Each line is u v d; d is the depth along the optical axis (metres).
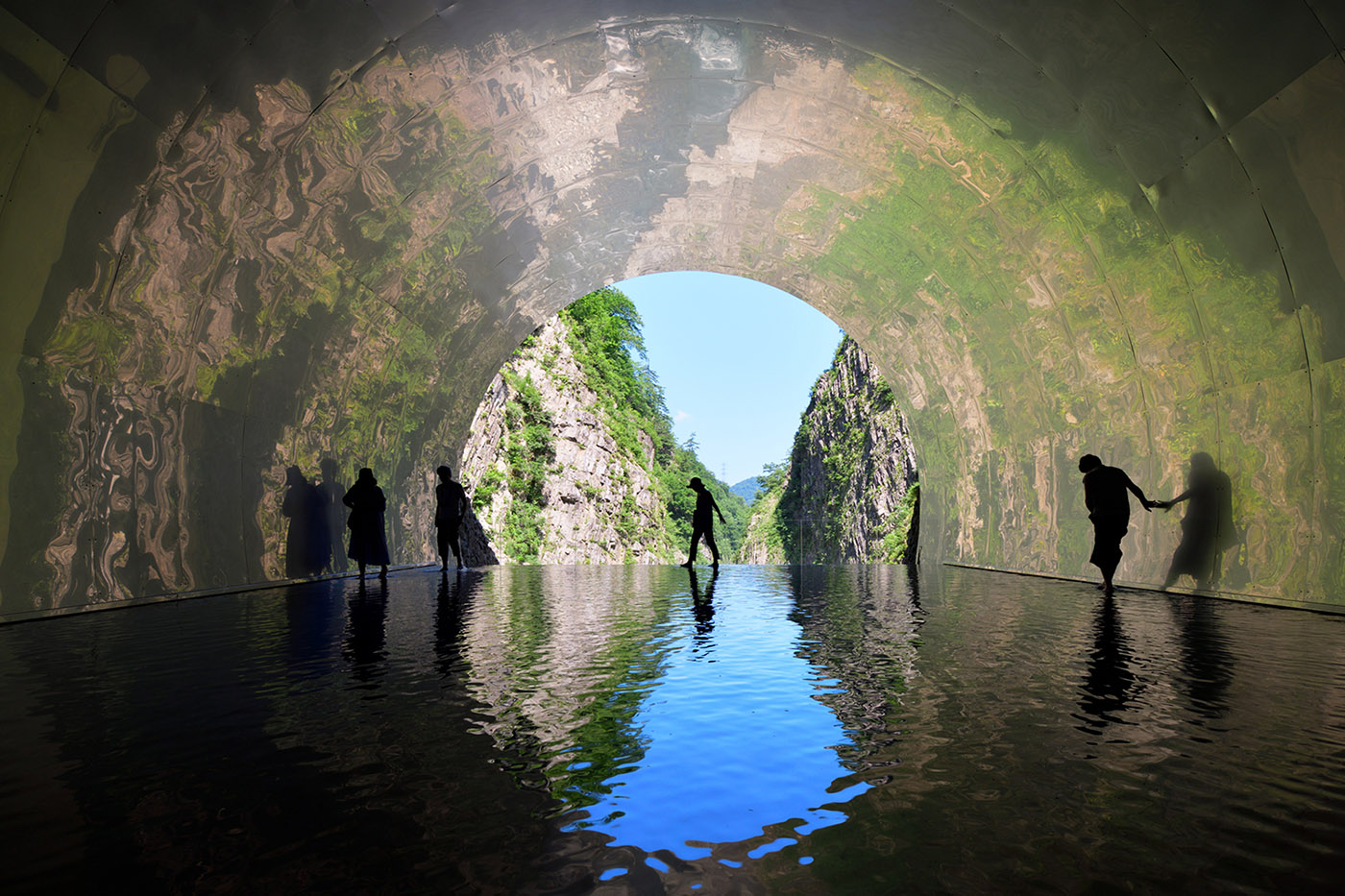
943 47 9.31
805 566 19.27
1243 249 8.12
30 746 2.96
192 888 1.81
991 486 16.48
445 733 3.12
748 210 15.77
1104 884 1.81
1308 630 5.94
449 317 16.77
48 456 7.27
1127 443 10.99
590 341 47.09
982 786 2.48
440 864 1.94
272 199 9.77
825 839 2.06
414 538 19.22
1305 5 6.18
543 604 8.46
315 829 2.17
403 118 10.24
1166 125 8.23
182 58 7.27
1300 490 7.64
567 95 11.06
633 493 47.00
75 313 7.56
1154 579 10.07
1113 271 10.43
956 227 12.97
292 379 12.27
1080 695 3.70
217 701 3.68
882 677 4.15
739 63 10.63
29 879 1.86
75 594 7.53
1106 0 7.46
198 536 9.79
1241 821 2.19
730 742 2.96
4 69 6.08
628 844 2.05
